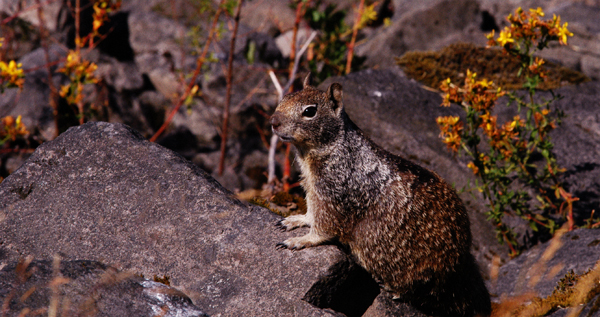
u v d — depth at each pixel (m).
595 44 17.58
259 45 21.41
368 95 13.66
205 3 18.88
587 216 11.66
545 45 10.80
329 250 7.81
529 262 10.59
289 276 7.42
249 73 20.41
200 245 7.79
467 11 21.84
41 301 5.93
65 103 18.27
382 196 8.04
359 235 8.17
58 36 20.77
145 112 20.28
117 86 20.00
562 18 18.81
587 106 13.90
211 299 7.32
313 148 8.25
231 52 16.47
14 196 8.39
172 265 7.67
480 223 11.89
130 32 21.97
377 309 8.17
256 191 13.07
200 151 19.42
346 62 18.25
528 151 11.34
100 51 20.98
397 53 21.03
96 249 7.84
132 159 8.65
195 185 8.36
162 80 20.38
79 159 8.69
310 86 9.12
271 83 20.31
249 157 18.50
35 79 18.66
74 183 8.43
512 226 11.77
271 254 7.68
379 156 8.28
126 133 8.98
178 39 21.31
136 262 7.71
